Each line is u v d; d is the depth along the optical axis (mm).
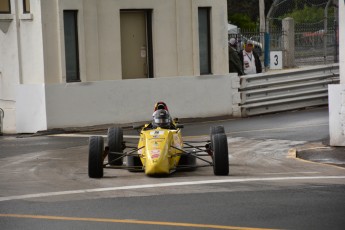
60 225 21359
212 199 24859
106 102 50281
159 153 28984
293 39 72688
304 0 87250
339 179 29281
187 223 21156
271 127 46344
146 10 53125
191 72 54156
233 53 58500
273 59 70062
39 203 25000
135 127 32625
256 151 37719
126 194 26281
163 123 31281
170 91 52594
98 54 50594
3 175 32219
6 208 24219
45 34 48375
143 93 51562
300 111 54875
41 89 48344
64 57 48844
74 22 49812
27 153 39438
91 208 23812
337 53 65812
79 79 49969
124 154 31016
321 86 56875
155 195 25922
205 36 55312
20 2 49625
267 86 54844
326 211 22531
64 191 27297
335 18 66188
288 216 21875
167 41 53406
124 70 52781
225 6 55500
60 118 48656
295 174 30812
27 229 20953
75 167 34031
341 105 37250
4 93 52156
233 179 29312
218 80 54219
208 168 32812
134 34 53031
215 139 30438
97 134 47062
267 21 72125
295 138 41438
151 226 20875
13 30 50344
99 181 29516
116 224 21266
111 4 50969
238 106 54031
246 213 22391
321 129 44375
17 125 49906
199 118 53344
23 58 49969
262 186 27484
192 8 53875
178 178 29750
